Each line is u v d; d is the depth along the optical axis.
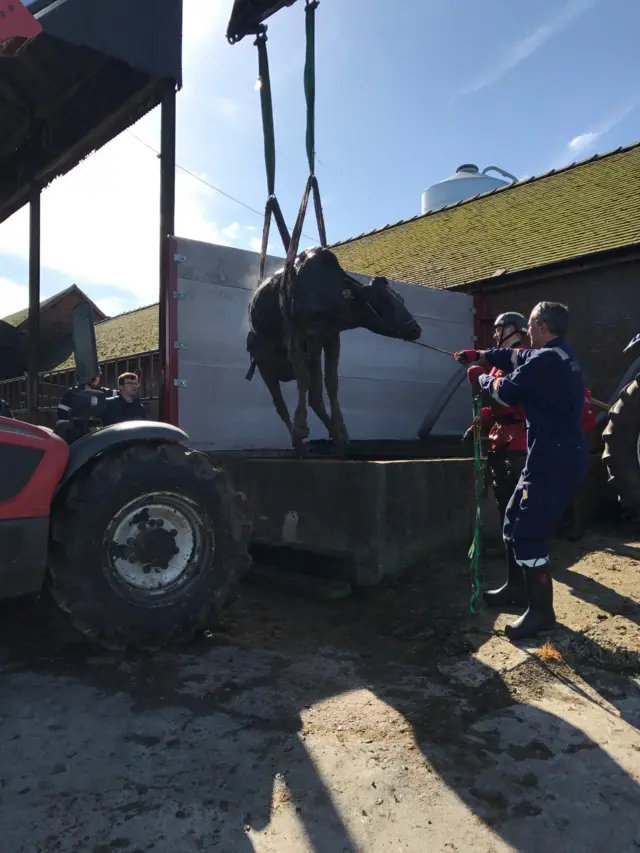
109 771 2.11
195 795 1.98
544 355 3.04
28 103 8.22
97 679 2.87
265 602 4.08
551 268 8.70
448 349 9.02
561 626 3.31
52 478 3.02
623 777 2.05
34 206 9.35
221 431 6.59
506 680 2.78
